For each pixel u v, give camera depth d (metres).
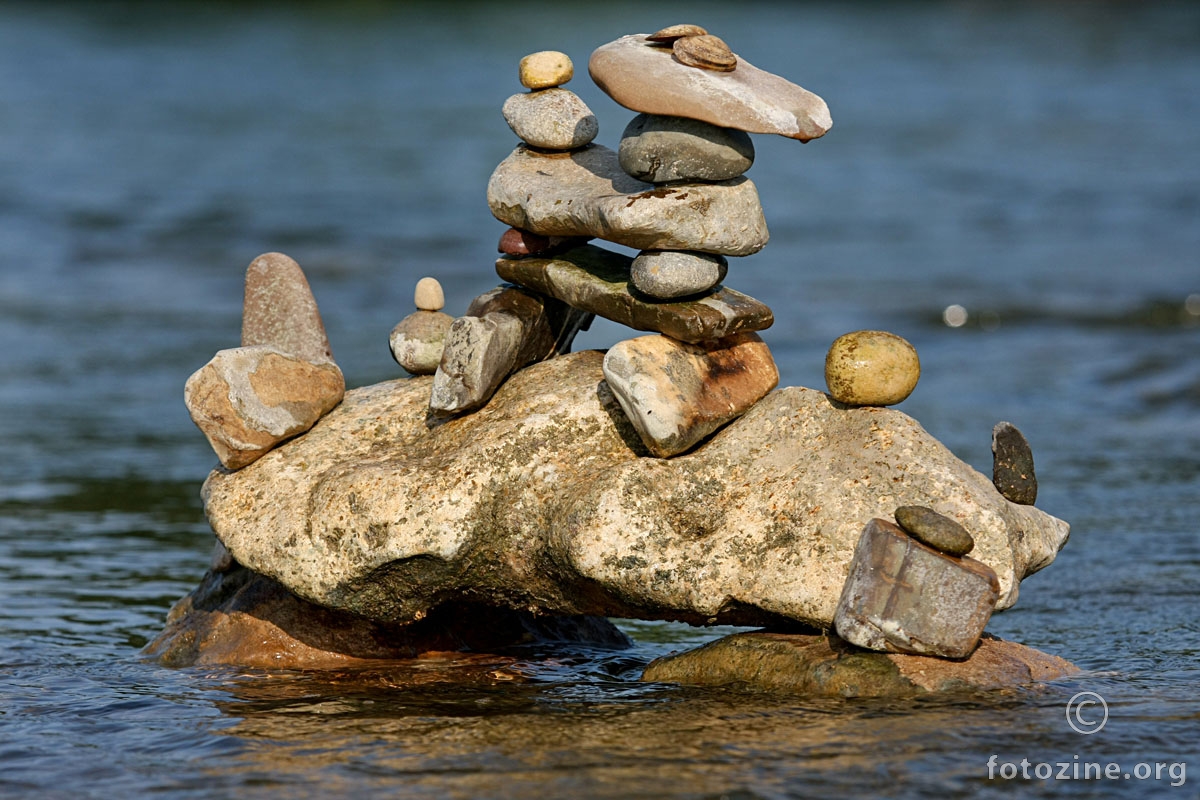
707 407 21.00
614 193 21.23
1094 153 110.25
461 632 23.81
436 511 20.66
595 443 21.30
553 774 16.70
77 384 51.91
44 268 73.81
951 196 96.44
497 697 20.34
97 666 22.91
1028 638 24.30
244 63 161.88
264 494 21.92
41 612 26.80
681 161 20.34
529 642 24.12
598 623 25.39
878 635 19.25
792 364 55.09
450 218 88.56
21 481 38.75
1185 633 24.25
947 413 47.09
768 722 18.39
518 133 22.83
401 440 22.58
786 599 19.78
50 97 134.25
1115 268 75.06
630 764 16.98
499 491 20.84
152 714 19.84
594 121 22.77
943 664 19.56
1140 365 52.69
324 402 23.14
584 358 22.88
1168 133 117.69
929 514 19.31
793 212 92.00
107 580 29.39
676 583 19.97
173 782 16.95
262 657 22.73
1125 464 39.25
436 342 23.92
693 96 19.84
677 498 20.42
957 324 63.91
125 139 114.38
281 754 17.84
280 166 105.38
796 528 20.02
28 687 21.48
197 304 67.06
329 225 85.69
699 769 16.77
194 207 89.69
